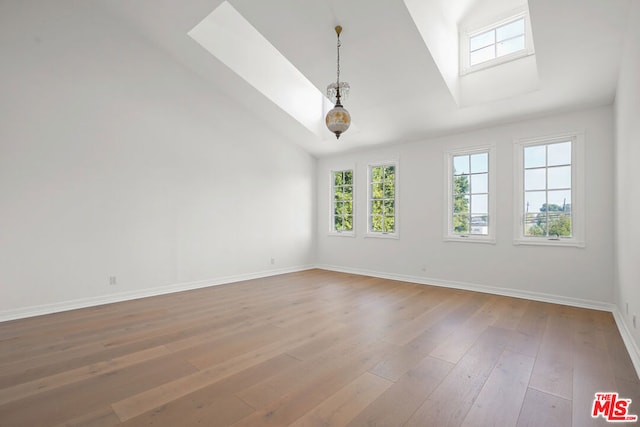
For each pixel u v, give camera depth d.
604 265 3.94
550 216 4.39
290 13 3.71
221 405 1.95
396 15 3.44
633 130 2.62
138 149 4.59
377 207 6.38
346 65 4.30
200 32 4.50
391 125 5.34
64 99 3.97
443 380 2.26
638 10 2.39
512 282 4.63
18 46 3.67
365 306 4.13
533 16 3.05
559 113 4.25
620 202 3.36
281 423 1.78
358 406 1.94
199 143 5.27
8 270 3.58
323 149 6.81
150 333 3.17
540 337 3.06
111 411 1.89
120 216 4.41
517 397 2.04
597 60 3.31
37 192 3.77
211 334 3.14
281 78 5.60
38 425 1.77
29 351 2.74
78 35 4.09
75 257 4.03
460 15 4.33
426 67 4.01
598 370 2.41
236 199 5.77
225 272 5.59
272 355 2.67
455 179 5.32
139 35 4.62
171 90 4.94
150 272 4.69
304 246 7.04
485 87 4.36
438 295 4.71
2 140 3.56
